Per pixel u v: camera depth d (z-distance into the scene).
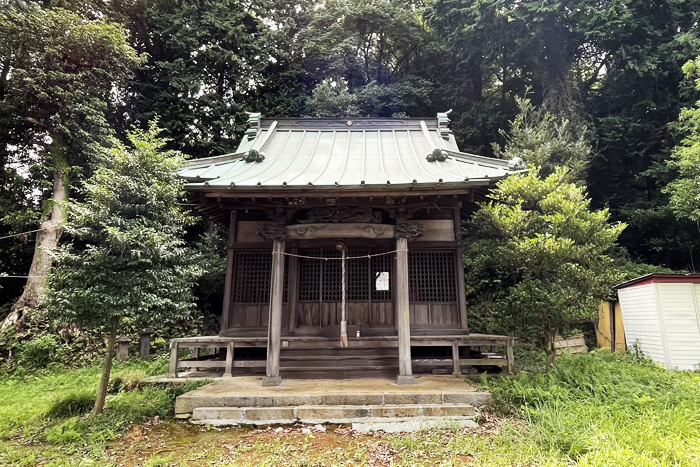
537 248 6.80
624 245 16.50
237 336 8.48
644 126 15.57
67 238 14.30
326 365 8.35
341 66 20.48
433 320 8.59
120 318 6.07
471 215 9.85
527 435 5.03
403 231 7.73
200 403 6.20
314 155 9.68
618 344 11.74
